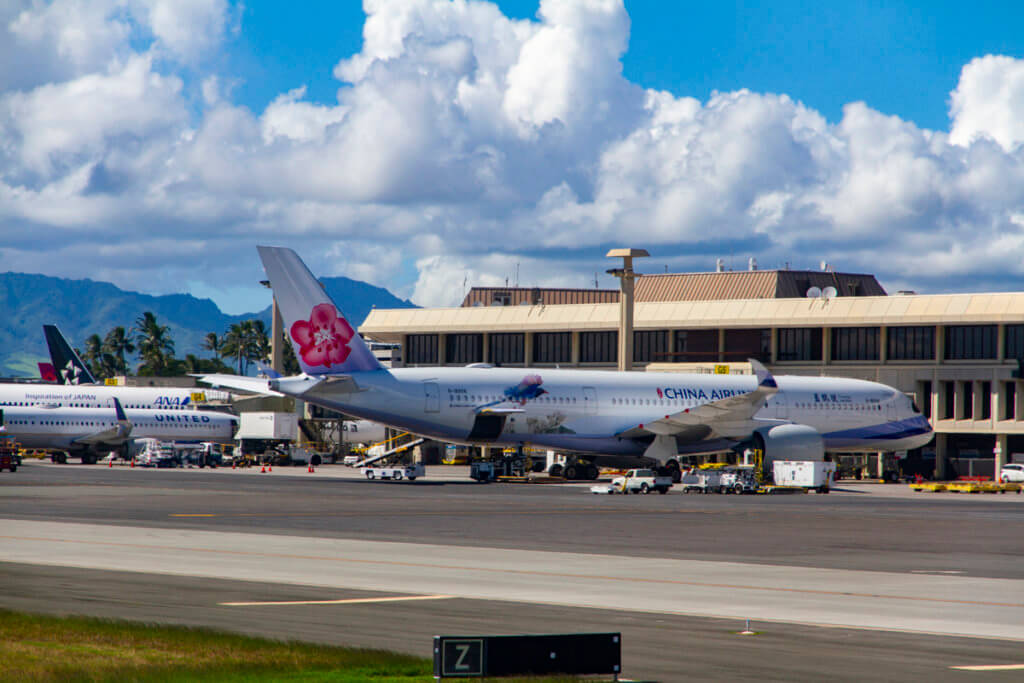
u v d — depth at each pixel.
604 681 34.25
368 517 103.19
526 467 196.62
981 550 82.75
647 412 186.50
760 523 105.31
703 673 37.22
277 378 165.88
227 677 34.97
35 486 147.75
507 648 32.06
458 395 174.38
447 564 67.25
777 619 49.25
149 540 78.31
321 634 42.72
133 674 35.19
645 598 54.78
